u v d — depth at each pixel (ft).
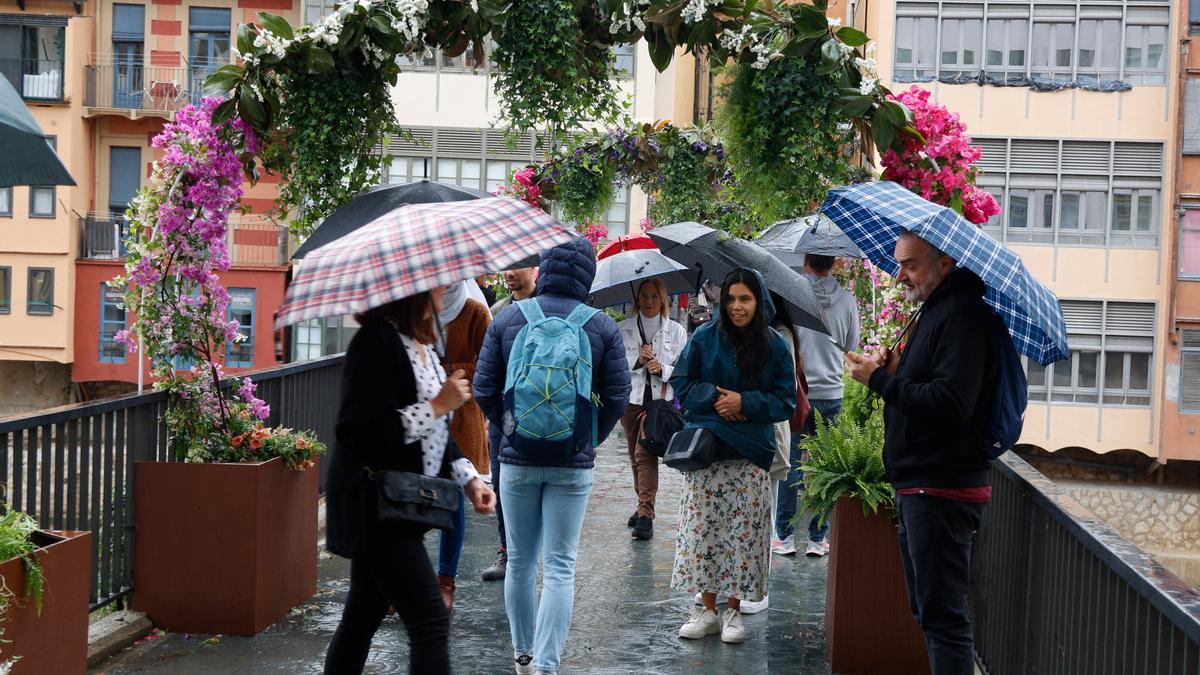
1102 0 100.37
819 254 26.68
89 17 111.45
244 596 19.52
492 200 13.55
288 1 112.06
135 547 19.69
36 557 14.24
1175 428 99.66
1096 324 101.35
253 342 108.47
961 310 14.11
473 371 22.81
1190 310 100.01
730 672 18.66
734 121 20.84
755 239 31.73
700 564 20.18
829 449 18.76
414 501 12.84
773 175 20.81
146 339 20.34
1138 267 100.68
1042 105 101.60
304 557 21.75
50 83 110.63
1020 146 101.91
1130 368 101.09
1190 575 99.19
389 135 21.63
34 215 110.42
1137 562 10.93
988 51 102.01
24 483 17.89
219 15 112.47
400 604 13.03
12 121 12.13
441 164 103.30
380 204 20.86
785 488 27.37
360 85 20.84
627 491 36.17
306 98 20.40
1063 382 101.60
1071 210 101.81
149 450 20.22
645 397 28.63
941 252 14.64
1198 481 102.32
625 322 28.84
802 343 26.78
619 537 29.19
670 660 19.25
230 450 20.21
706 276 27.22
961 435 14.26
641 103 98.68
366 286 12.17
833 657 18.53
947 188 20.16
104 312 111.96
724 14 20.53
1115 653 11.49
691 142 38.91
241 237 108.68
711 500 20.15
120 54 112.68
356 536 12.84
